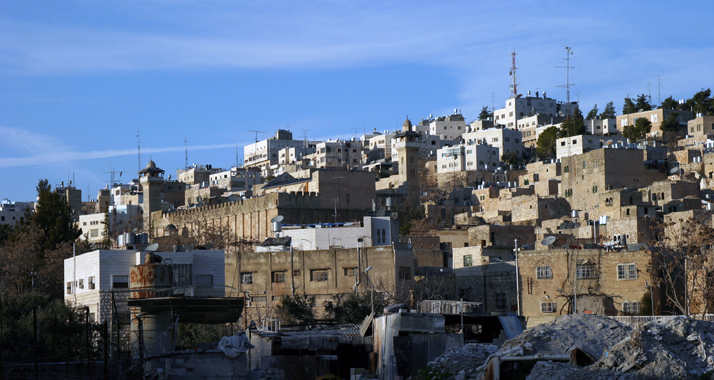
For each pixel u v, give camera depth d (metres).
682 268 87.44
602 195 154.75
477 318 63.19
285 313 95.31
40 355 68.81
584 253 90.81
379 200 191.12
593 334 50.84
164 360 58.47
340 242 116.06
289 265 102.12
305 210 158.88
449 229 153.75
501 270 97.69
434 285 99.62
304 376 63.91
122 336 76.06
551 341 50.25
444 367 53.78
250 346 58.50
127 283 86.56
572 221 155.75
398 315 61.03
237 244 133.50
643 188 170.00
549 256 92.12
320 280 101.31
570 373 45.12
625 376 43.50
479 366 51.91
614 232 123.44
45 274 121.75
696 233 104.00
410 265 102.19
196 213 176.25
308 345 66.31
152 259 69.00
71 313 76.94
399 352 59.78
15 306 91.88
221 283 90.00
